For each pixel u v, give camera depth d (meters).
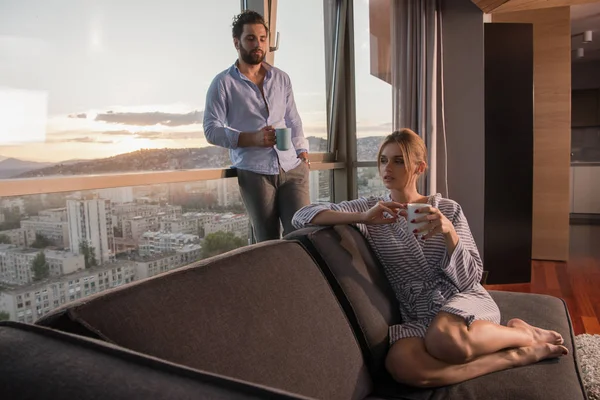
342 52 3.68
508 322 1.66
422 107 3.51
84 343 0.66
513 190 3.82
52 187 1.58
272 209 2.42
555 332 1.58
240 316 1.01
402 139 1.79
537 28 4.32
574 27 5.61
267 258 1.23
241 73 2.30
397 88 3.58
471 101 3.69
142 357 0.61
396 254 1.71
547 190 4.61
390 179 1.79
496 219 3.84
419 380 1.39
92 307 0.83
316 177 3.62
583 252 5.01
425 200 1.81
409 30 3.50
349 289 1.46
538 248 4.71
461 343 1.39
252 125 2.34
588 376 1.93
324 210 1.73
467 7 3.63
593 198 6.97
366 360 1.43
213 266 1.08
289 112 2.54
